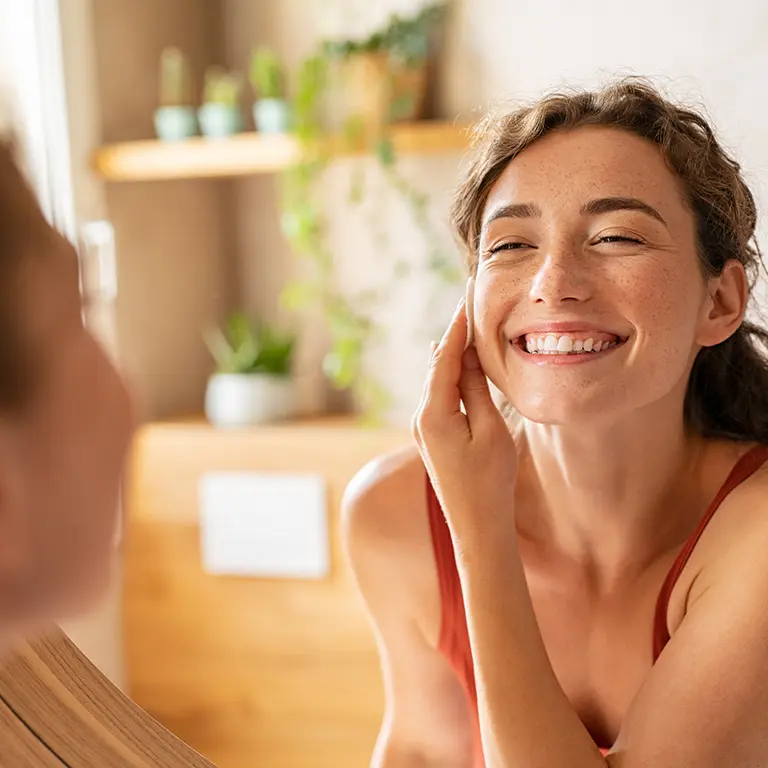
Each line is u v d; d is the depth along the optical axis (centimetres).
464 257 114
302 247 275
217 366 305
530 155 101
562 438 105
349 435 251
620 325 96
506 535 101
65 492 36
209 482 261
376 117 253
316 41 285
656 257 96
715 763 92
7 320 35
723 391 114
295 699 258
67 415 36
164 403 287
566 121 101
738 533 100
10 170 35
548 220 98
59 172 258
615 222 96
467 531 101
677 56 250
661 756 92
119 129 278
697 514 110
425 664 123
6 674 64
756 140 244
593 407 96
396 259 280
